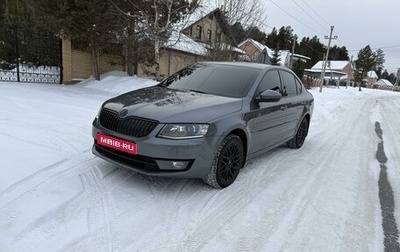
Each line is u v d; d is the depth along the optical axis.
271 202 3.68
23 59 13.79
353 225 3.32
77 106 8.26
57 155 4.37
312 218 3.40
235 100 4.07
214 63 5.23
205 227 3.01
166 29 13.81
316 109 13.54
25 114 6.62
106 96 10.99
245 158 4.23
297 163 5.27
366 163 5.73
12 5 14.96
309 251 2.80
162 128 3.32
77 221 2.87
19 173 3.64
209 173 3.66
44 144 4.79
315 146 6.73
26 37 13.38
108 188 3.57
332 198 3.96
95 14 12.47
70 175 3.79
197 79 4.78
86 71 15.43
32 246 2.47
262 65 5.18
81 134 5.56
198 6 14.98
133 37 13.81
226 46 18.09
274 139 5.03
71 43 14.30
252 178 4.36
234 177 4.05
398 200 4.10
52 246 2.50
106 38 13.75
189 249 2.65
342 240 3.02
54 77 14.08
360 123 11.11
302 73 40.09
